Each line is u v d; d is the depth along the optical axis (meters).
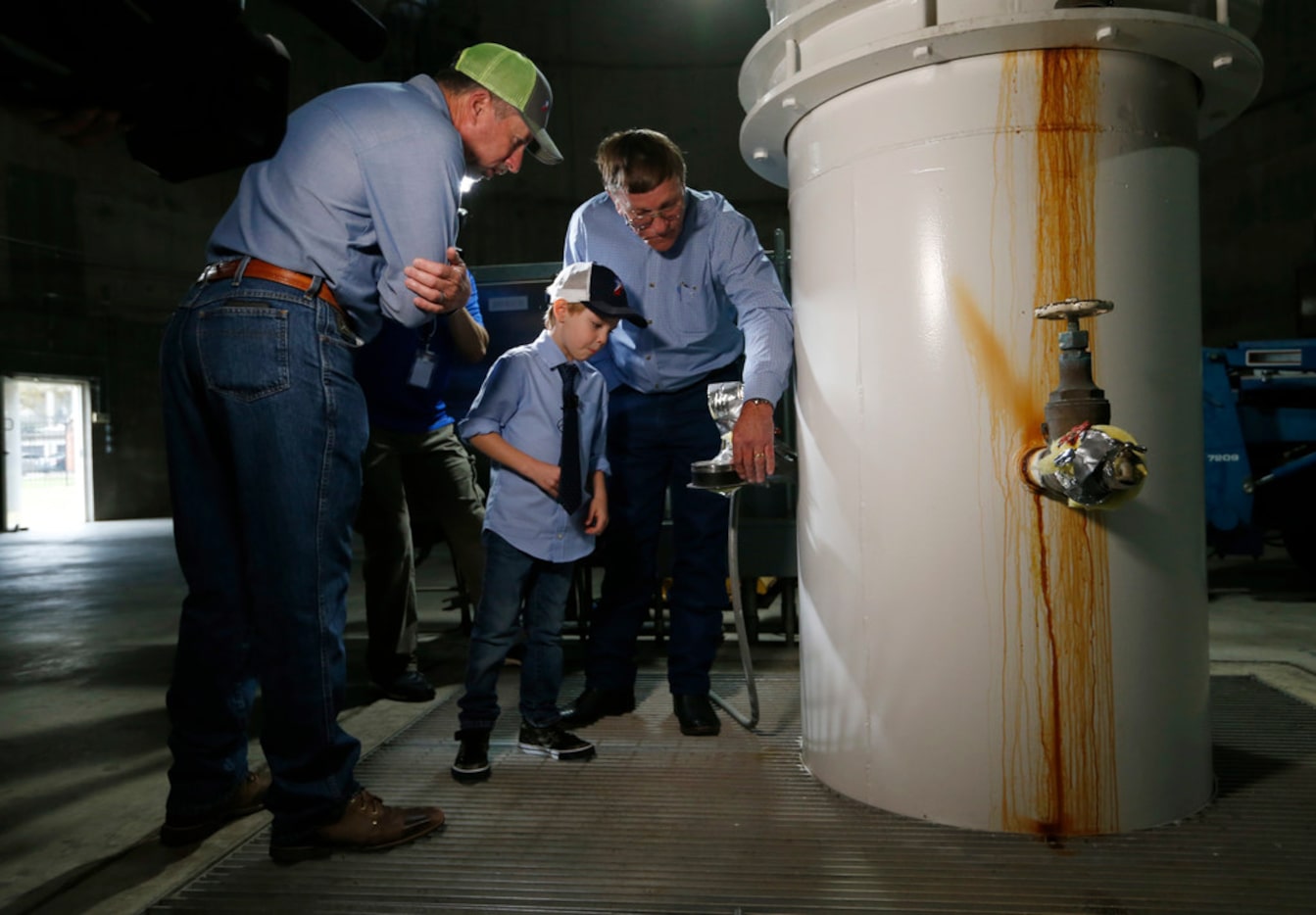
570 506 1.70
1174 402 1.37
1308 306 8.24
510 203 11.84
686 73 11.84
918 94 1.37
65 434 12.20
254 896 1.24
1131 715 1.34
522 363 1.82
